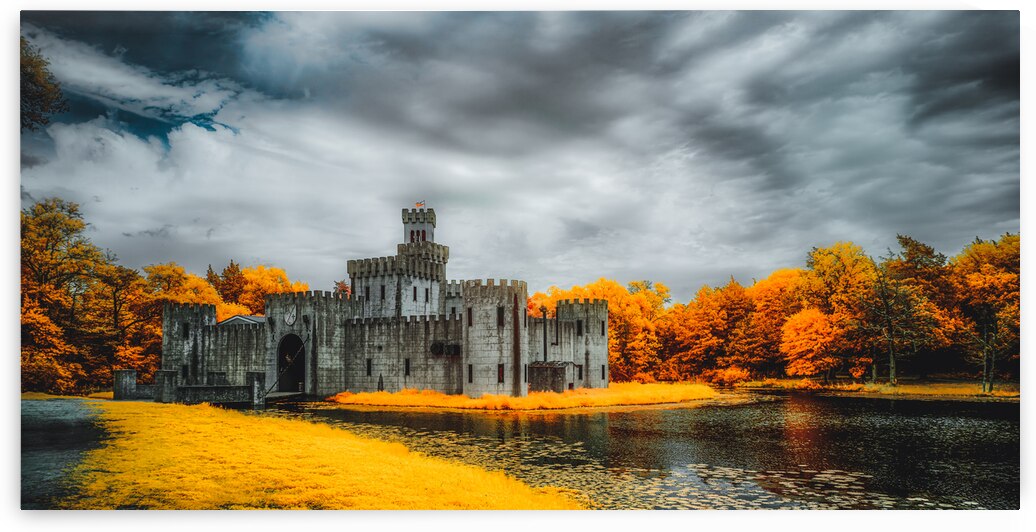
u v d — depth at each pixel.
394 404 75.75
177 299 98.69
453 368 78.81
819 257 110.38
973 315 90.00
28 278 64.69
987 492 32.28
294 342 91.62
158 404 52.59
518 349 74.88
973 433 50.12
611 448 43.16
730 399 82.31
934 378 101.19
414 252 109.25
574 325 93.50
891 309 92.81
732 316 124.06
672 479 34.25
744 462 38.66
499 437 47.91
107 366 74.62
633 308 116.38
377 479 30.44
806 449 42.94
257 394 59.94
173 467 30.59
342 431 48.12
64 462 30.72
